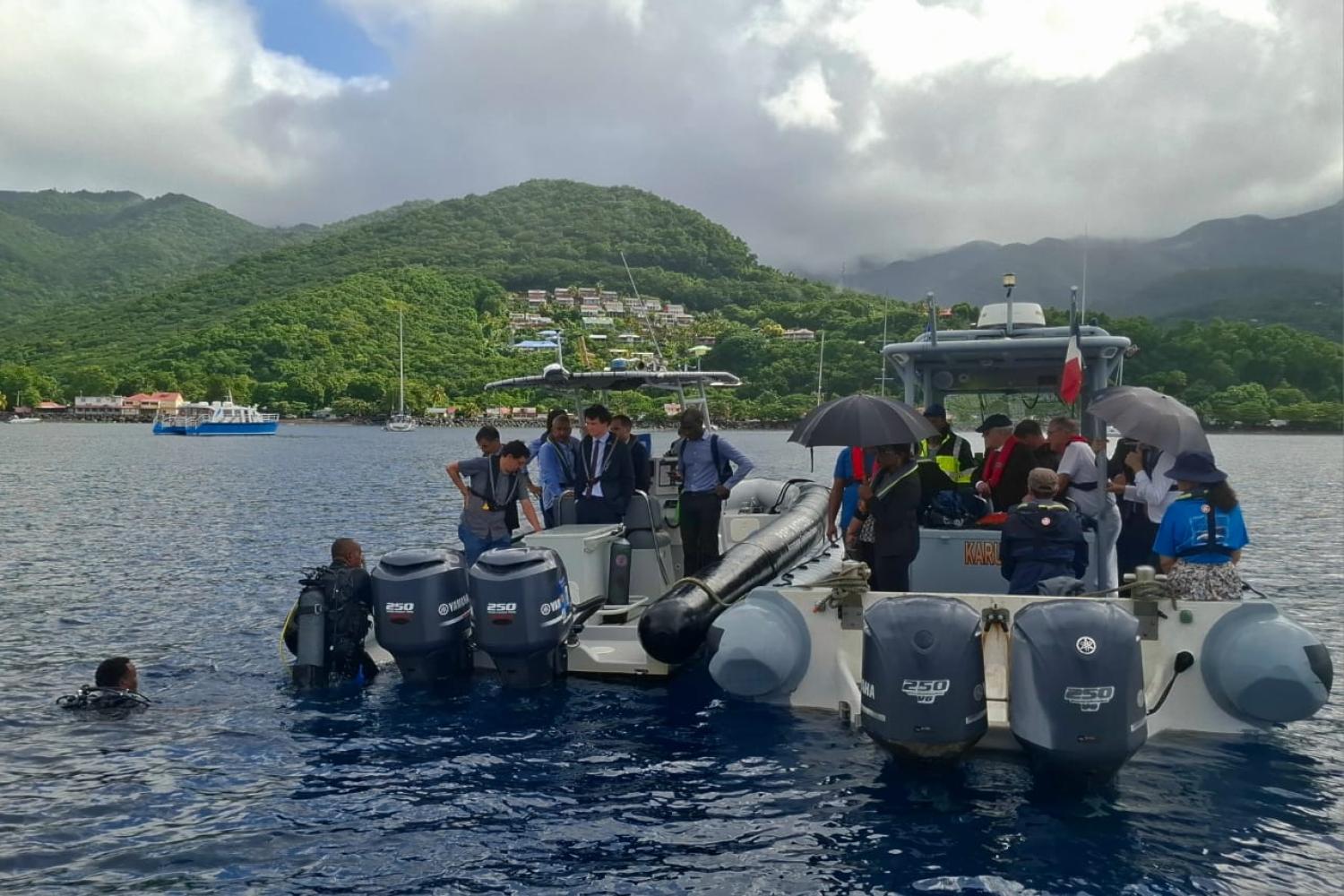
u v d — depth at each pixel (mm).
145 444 94062
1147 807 5609
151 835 5375
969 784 5941
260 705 7711
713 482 8914
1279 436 129625
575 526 9078
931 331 8961
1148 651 6480
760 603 7137
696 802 5746
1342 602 13500
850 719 6836
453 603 7773
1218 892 4707
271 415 157000
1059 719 5371
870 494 7418
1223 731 6477
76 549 18188
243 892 4746
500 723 7160
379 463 57531
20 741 6914
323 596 8094
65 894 4738
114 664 7965
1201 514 6551
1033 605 5730
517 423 82812
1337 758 6426
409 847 5223
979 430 9305
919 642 5672
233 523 23141
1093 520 7461
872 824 5422
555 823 5492
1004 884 4766
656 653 7621
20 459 60469
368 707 7578
